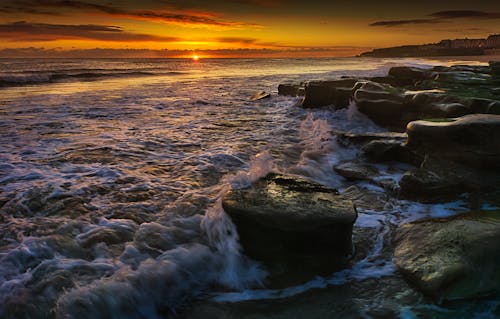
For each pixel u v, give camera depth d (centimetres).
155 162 712
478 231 382
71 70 3700
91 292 305
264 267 375
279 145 861
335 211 385
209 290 344
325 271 374
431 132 641
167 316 312
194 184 594
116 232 417
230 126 1092
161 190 562
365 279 361
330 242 375
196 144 863
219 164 705
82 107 1418
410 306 319
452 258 350
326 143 835
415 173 577
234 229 384
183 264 358
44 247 377
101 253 372
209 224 415
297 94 1786
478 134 578
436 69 2219
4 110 1302
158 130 1019
